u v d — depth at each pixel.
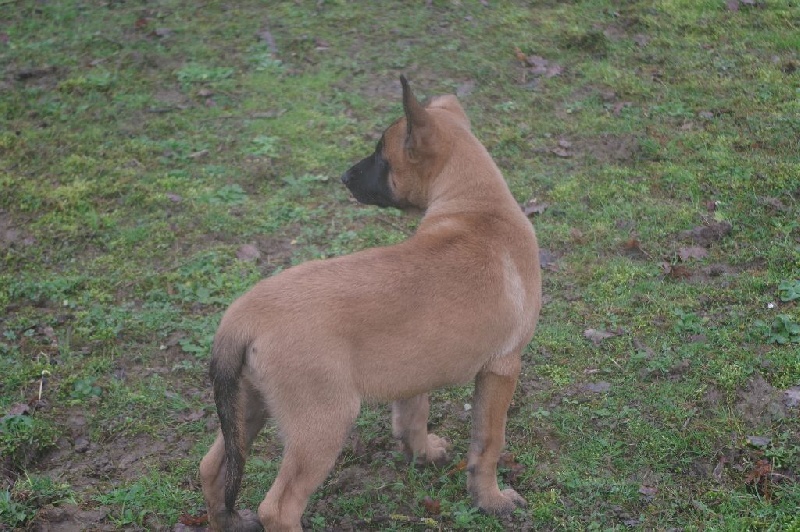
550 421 4.87
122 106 8.41
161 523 4.32
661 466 4.48
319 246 6.56
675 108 8.04
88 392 5.17
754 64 8.68
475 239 4.16
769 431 4.60
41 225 6.79
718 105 8.03
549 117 8.11
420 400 4.50
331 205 7.06
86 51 9.36
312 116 8.23
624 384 5.06
